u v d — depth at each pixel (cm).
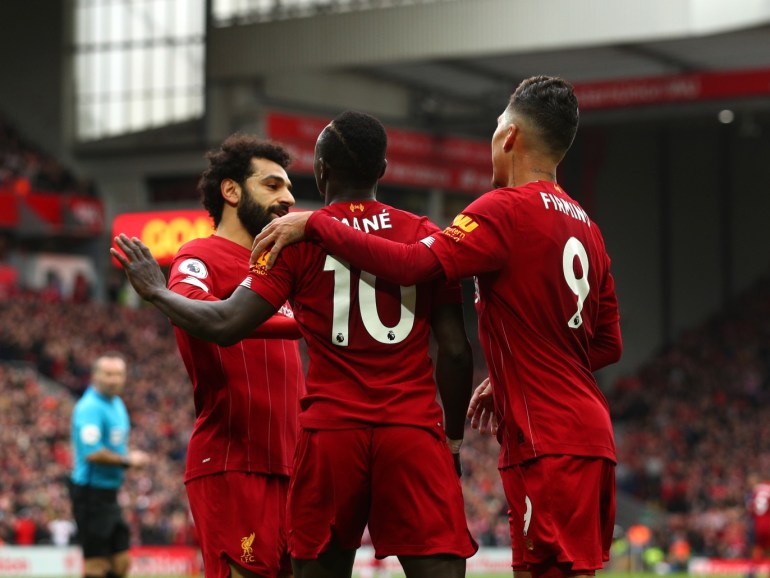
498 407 756
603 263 782
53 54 7200
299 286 729
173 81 6838
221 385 917
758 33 5300
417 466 719
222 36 6216
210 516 916
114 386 1741
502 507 4644
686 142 7469
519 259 730
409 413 721
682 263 7469
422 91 6756
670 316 7456
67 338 5484
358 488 723
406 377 728
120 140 7006
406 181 6456
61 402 4566
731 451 5984
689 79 5781
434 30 5603
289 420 941
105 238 6838
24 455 3972
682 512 5388
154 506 3784
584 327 755
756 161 7412
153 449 4388
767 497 3097
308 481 731
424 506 721
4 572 3125
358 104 6519
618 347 804
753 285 7450
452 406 751
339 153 741
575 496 720
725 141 7438
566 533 719
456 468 762
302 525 733
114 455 1709
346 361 726
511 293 732
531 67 6134
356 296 723
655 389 6906
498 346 743
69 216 6475
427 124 6762
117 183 6981
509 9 5447
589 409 736
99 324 5697
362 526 743
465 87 6656
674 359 7131
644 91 5894
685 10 5041
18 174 6569
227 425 920
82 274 6612
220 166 945
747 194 7438
